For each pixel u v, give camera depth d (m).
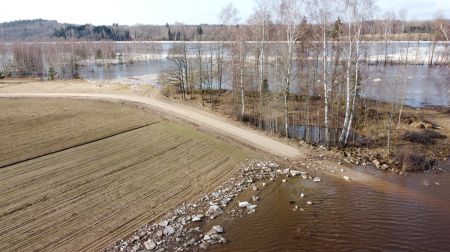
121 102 64.06
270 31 55.72
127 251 23.92
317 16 43.25
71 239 25.14
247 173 36.28
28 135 46.19
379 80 66.44
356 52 43.28
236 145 43.50
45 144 42.97
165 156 40.09
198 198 31.17
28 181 33.41
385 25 73.19
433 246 24.28
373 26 51.91
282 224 27.11
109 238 25.34
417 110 57.28
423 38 170.38
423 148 42.22
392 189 32.69
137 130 48.91
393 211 28.78
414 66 104.81
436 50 125.75
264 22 53.41
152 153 40.88
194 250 24.03
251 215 28.45
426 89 74.69
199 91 71.06
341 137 43.75
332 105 49.62
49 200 30.14
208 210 29.06
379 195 31.56
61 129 48.84
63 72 116.00
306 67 64.69
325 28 42.62
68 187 32.47
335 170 37.09
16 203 29.53
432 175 35.66
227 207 29.72
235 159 39.75
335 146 43.34
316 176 35.69
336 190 32.66
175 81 70.50
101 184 33.25
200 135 46.69
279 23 48.97
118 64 148.88
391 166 37.88
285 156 40.78
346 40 43.78
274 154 41.25
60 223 26.97
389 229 26.27
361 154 41.03
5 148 41.34
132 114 56.75
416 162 37.81
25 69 120.19
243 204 29.92
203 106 61.28
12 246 24.20
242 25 56.88
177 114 56.44
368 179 34.91
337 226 26.73
